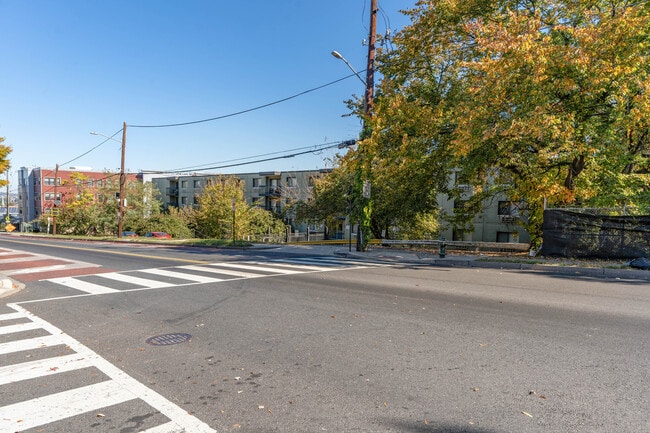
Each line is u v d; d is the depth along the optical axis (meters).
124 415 3.62
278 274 12.30
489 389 4.08
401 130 17.61
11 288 9.96
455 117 15.53
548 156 14.95
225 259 17.06
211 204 44.06
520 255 17.61
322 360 4.94
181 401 3.88
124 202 52.41
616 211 14.84
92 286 10.42
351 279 11.27
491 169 19.55
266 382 4.31
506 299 8.45
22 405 3.82
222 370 4.66
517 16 13.94
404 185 21.80
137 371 4.66
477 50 15.95
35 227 77.62
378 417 3.54
